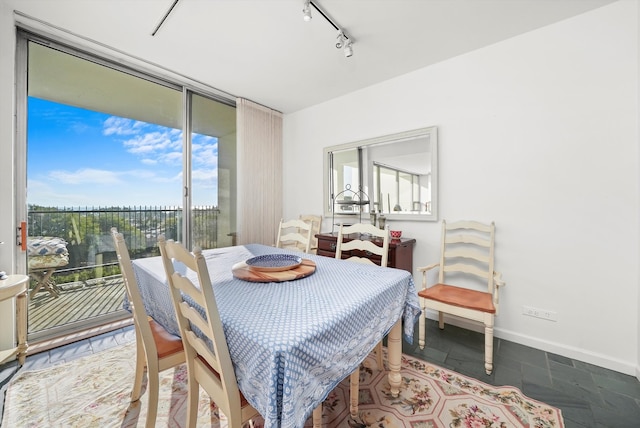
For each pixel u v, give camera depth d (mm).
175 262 1709
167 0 1718
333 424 1303
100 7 1781
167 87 2820
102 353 1930
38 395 1497
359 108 3061
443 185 2471
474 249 2316
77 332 2217
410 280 1457
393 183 2807
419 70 2596
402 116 2721
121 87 2566
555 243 1959
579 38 1852
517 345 2070
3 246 1840
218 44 2195
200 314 1025
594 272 1824
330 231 3363
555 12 1829
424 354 1949
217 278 1354
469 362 1844
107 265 2604
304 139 3625
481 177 2266
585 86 1837
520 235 2096
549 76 1965
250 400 825
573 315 1898
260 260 1664
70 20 1913
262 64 2504
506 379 1651
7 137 1847
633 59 1690
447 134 2438
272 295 1103
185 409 1406
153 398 1211
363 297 1082
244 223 3289
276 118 3713
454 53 2332
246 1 1723
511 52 2113
